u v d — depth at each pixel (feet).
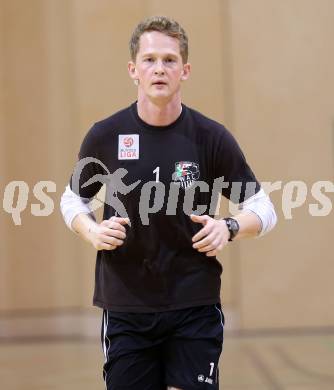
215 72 103.40
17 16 108.78
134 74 37.17
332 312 102.83
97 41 102.32
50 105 108.78
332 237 102.68
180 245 36.86
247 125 102.58
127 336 37.14
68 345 100.01
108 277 37.60
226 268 104.01
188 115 37.45
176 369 36.96
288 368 80.18
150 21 35.60
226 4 102.83
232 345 94.48
